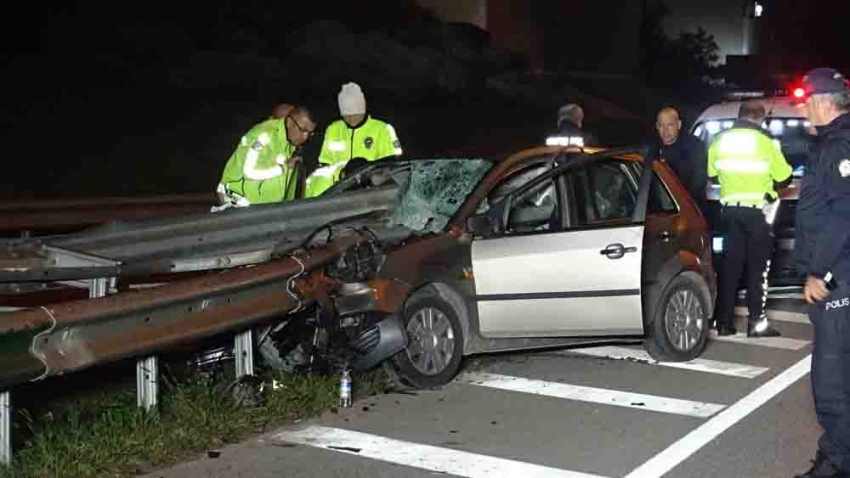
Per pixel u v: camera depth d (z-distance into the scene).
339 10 31.39
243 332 7.57
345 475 6.32
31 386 7.84
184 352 8.61
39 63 23.78
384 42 30.38
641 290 8.41
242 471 6.37
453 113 28.61
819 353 5.73
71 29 25.17
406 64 29.98
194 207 16.27
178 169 21.03
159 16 27.12
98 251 7.82
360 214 8.64
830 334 5.67
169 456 6.55
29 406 7.24
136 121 22.55
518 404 7.82
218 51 26.98
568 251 8.39
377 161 9.20
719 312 10.27
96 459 6.27
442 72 30.48
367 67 29.16
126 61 24.92
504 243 8.35
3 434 6.00
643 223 8.45
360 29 31.31
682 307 9.10
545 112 31.20
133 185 19.95
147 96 23.69
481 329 8.38
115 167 20.55
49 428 6.63
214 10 28.31
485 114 29.34
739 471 6.36
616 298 8.41
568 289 8.38
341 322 7.88
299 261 7.53
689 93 40.50
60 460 6.13
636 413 7.60
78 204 14.80
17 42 24.14
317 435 7.09
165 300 6.52
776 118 12.54
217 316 6.94
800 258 5.73
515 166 8.68
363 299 7.82
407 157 9.10
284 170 9.52
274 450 6.77
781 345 9.79
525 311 8.38
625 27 39.31
